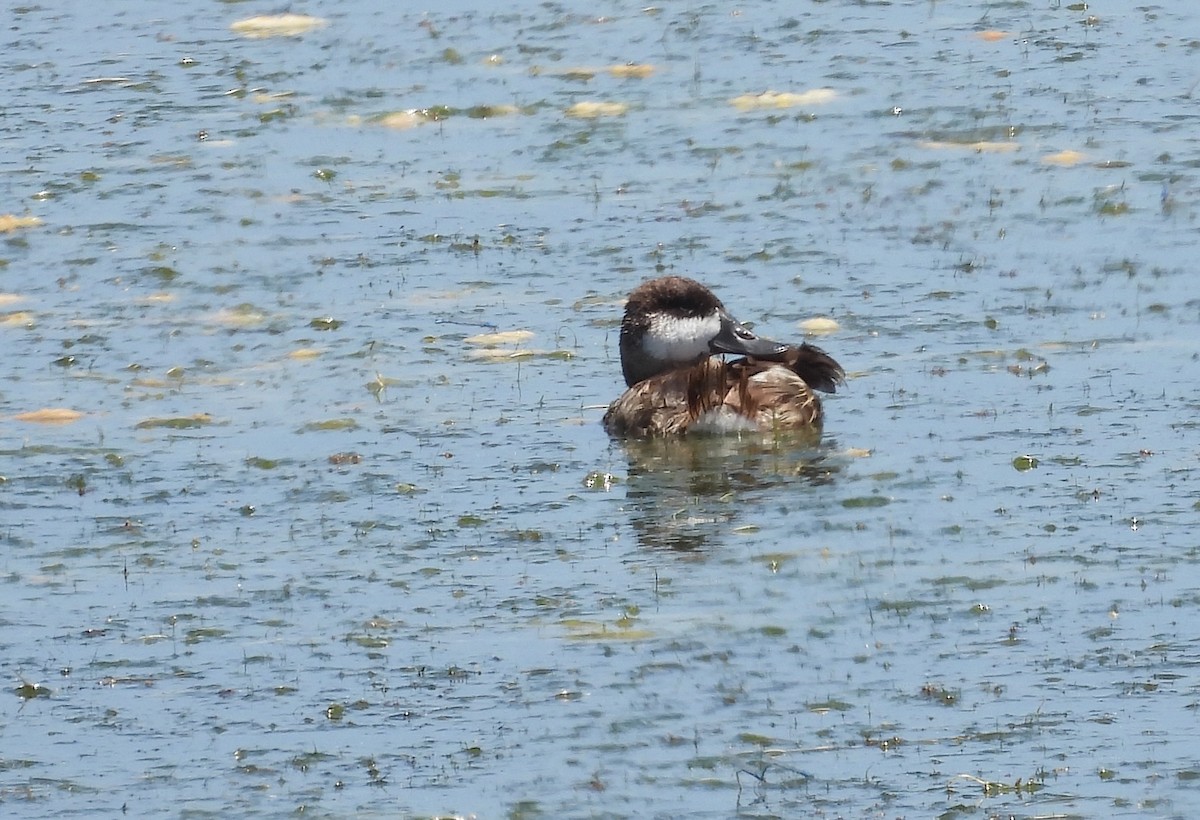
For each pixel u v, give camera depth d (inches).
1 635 460.4
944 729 396.8
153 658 445.4
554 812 368.8
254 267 783.7
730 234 795.4
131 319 730.2
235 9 1232.2
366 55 1112.8
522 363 667.4
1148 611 448.1
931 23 1117.7
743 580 478.0
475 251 792.3
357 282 761.0
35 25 1211.2
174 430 612.4
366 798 377.4
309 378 658.8
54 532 528.1
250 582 488.4
